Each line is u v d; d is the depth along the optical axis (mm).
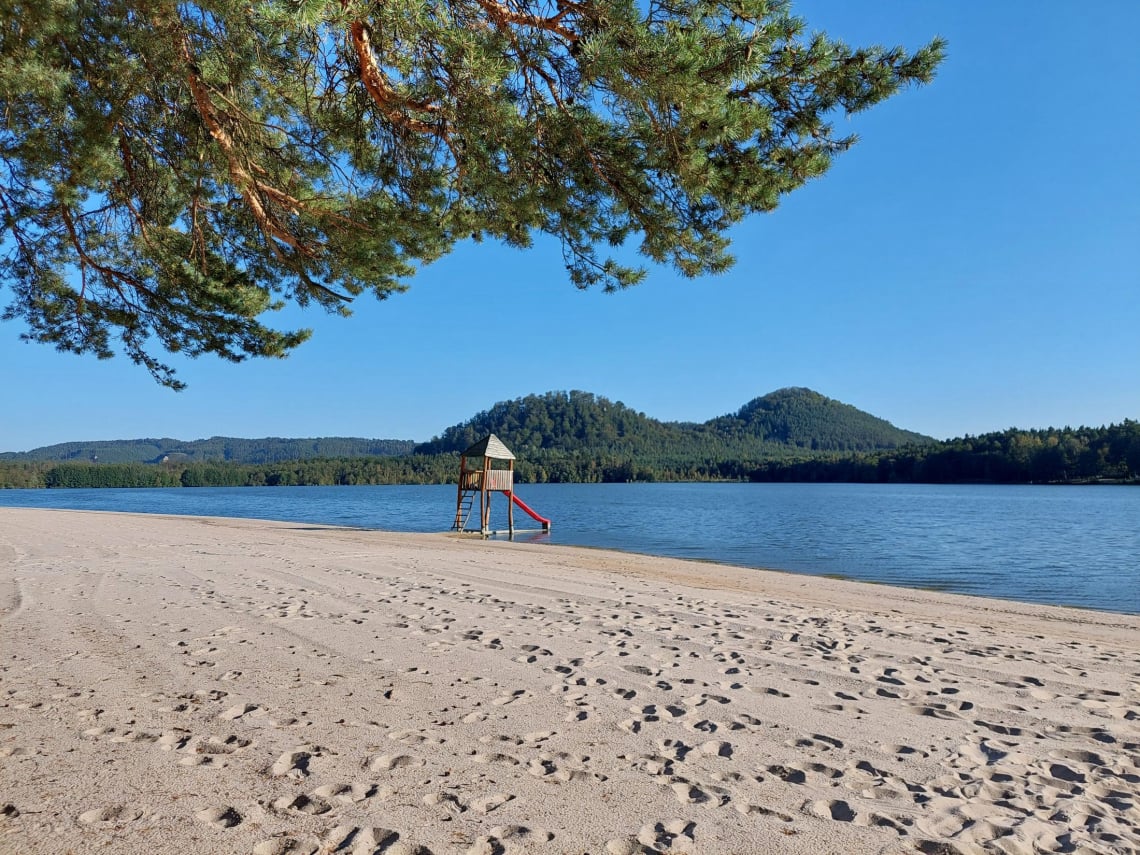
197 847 2625
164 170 6316
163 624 6898
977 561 19656
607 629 7129
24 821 2814
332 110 5289
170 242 6879
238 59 4672
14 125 5234
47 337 7492
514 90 4609
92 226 6836
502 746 3756
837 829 2861
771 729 4117
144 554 14297
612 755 3656
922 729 4168
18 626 6727
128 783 3197
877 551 22156
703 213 5199
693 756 3664
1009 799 3182
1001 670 5789
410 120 5004
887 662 5961
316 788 3180
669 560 17219
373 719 4152
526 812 2969
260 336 7711
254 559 13617
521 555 16766
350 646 6051
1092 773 3506
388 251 6324
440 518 40344
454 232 6320
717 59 4117
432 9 4172
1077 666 6074
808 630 7438
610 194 5098
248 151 5609
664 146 4629
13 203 6297
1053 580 16078
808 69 4438
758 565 18500
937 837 2795
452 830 2793
